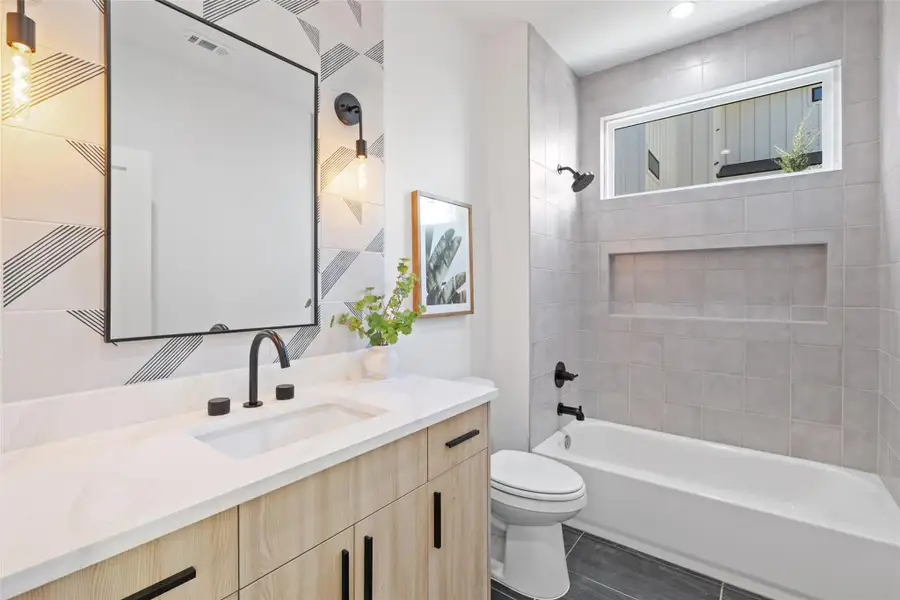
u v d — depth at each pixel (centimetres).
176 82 124
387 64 192
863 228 209
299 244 155
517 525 184
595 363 291
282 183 150
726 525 184
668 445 254
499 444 247
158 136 120
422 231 206
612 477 214
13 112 95
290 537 89
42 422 100
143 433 108
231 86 136
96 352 108
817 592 164
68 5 104
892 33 182
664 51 264
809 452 225
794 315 236
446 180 225
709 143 261
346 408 139
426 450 125
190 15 126
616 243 281
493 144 247
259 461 90
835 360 218
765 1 218
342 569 100
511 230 242
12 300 96
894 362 182
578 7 221
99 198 109
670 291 274
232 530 80
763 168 244
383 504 111
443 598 132
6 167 95
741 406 243
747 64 238
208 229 130
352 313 174
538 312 246
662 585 183
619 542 212
